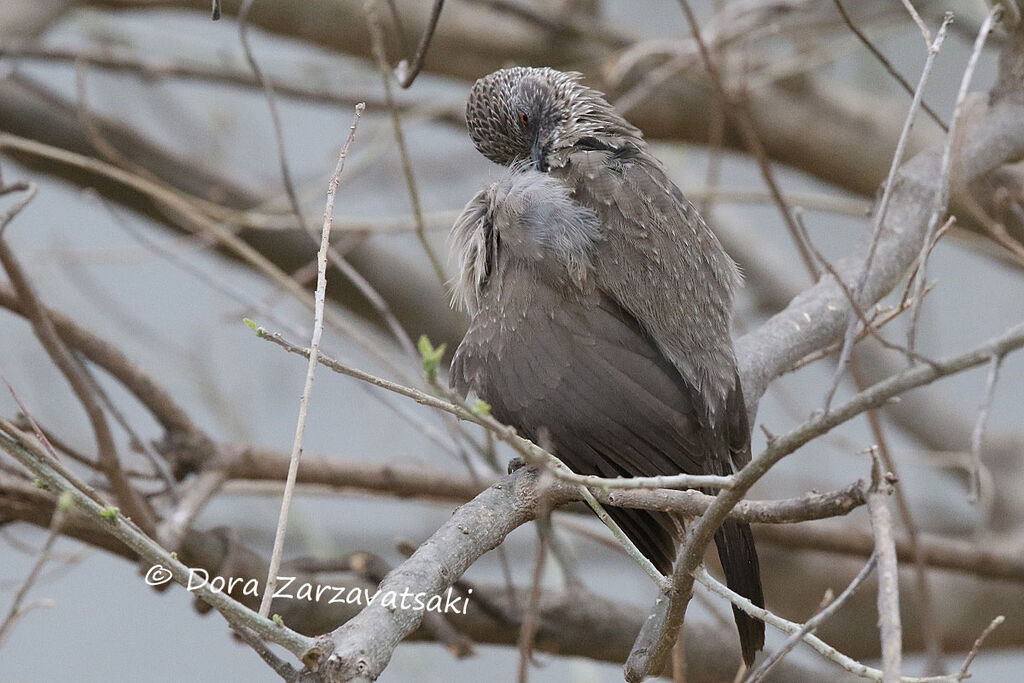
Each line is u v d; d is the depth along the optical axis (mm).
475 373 8102
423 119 13367
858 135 13773
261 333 5426
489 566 16047
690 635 10367
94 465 9156
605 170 8336
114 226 15945
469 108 9766
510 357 7973
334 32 13789
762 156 8875
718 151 11750
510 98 9383
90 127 11797
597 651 10000
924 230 9117
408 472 10312
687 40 12250
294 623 9352
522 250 8086
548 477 5141
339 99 13812
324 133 17328
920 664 15078
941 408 16031
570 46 13727
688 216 8328
